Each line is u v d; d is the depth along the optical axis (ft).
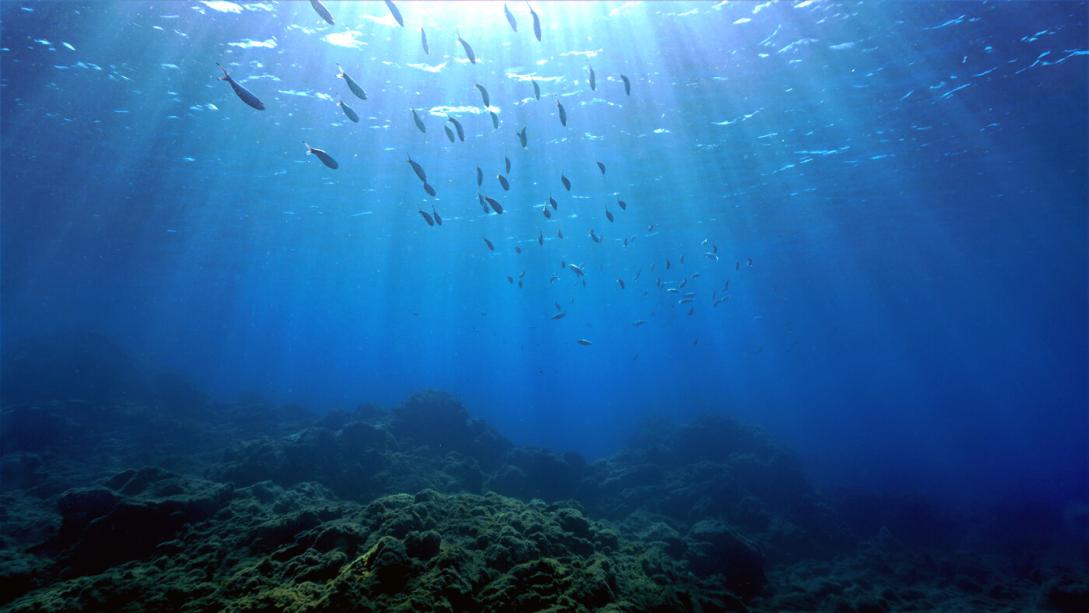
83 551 19.72
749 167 69.36
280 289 201.36
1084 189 76.54
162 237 103.71
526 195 82.99
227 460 34.32
